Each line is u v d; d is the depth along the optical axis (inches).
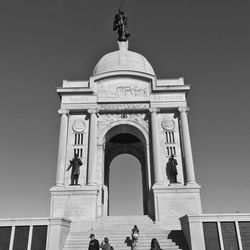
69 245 959.0
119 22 2102.6
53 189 1331.2
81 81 1654.8
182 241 955.3
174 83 1644.9
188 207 1284.4
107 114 1571.1
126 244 951.6
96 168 1440.7
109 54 1904.5
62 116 1521.9
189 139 1457.9
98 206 1350.9
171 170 1393.9
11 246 935.0
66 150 1471.5
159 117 1552.7
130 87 1594.5
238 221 938.7
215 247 900.6
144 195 1770.4
